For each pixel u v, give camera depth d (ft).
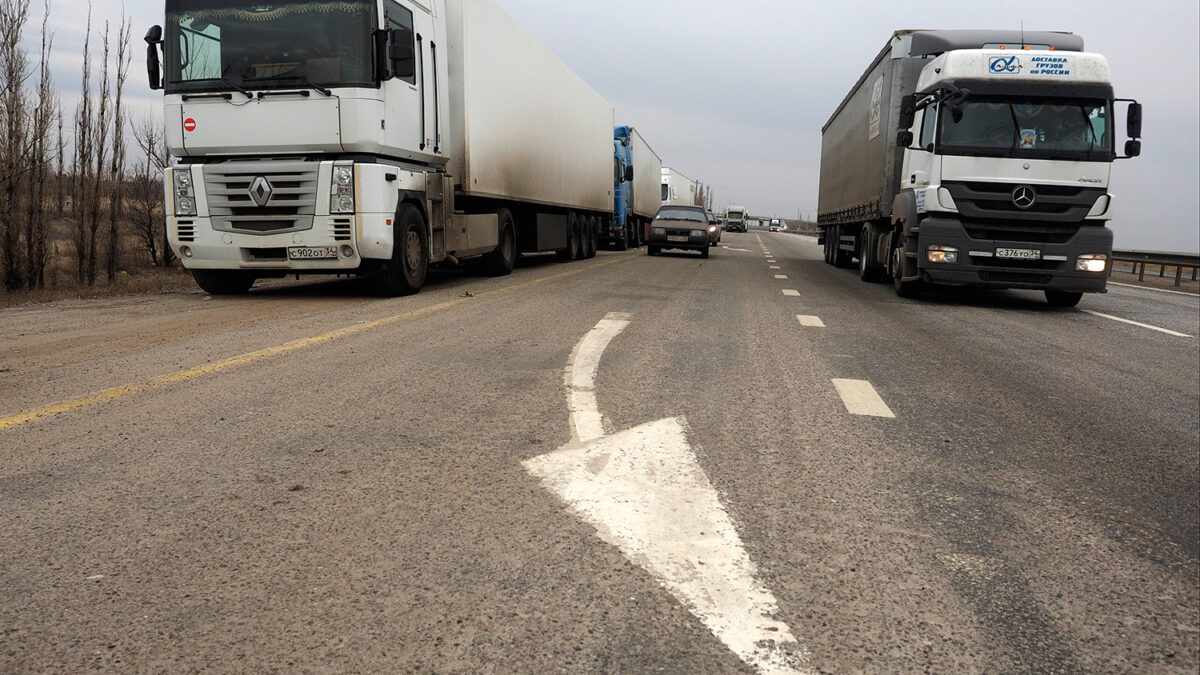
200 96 33.12
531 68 54.34
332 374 18.17
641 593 8.04
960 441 14.25
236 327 25.55
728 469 11.98
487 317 28.60
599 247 109.81
